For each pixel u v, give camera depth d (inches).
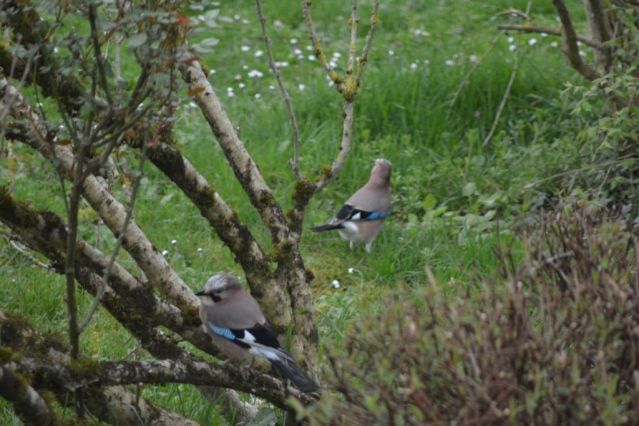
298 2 1094.4
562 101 770.8
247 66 946.7
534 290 354.6
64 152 365.4
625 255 356.2
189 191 390.6
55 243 362.3
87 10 295.6
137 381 356.2
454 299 338.3
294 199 419.8
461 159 738.8
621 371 304.2
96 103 307.1
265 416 425.1
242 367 386.6
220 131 406.9
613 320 308.3
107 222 377.1
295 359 417.1
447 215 690.8
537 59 871.7
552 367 290.8
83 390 355.9
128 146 395.5
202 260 644.1
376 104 812.0
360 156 768.3
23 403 316.2
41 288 571.8
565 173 637.9
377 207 650.8
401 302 323.3
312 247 677.9
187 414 442.3
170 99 303.1
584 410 279.1
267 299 408.2
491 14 1056.2
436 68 840.9
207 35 1021.2
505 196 671.1
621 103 628.7
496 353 285.3
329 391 367.6
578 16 1028.5
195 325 400.5
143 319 394.3
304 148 772.6
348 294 604.4
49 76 342.3
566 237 371.2
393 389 300.5
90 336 543.5
